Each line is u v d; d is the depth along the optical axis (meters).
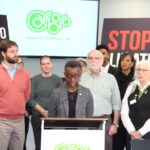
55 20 5.08
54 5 5.06
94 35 5.14
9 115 3.25
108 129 3.28
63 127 2.60
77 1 5.08
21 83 3.32
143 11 5.26
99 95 3.35
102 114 3.33
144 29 5.19
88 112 2.91
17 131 3.34
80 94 2.86
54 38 5.10
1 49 3.26
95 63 3.32
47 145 2.45
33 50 5.05
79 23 5.11
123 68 3.93
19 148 3.40
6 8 4.93
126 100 3.33
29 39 5.04
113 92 3.42
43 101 3.98
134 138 3.10
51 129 2.49
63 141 2.46
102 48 4.21
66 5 5.08
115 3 5.28
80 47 5.14
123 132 3.95
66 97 2.83
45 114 3.88
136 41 5.19
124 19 5.22
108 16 5.28
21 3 4.97
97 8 5.11
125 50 5.19
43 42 5.07
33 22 5.03
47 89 4.00
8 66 3.29
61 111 2.81
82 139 2.47
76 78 2.77
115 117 3.42
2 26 4.94
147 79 3.25
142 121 3.19
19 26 4.99
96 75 3.40
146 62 3.24
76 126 2.62
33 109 4.06
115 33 5.22
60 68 5.20
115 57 5.19
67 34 5.11
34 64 5.15
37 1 5.02
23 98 3.37
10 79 3.26
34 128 4.08
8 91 3.22
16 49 3.27
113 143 4.02
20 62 4.04
